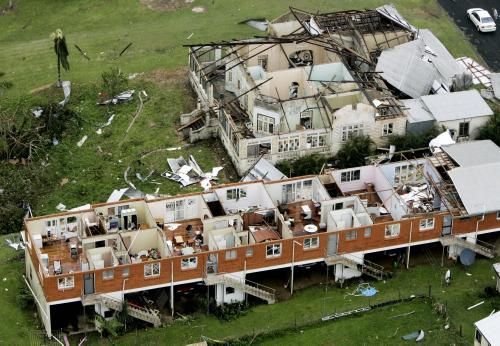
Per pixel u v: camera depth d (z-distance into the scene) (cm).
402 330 9750
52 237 10269
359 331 9744
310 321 9856
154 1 15638
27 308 10031
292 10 13800
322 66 12569
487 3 15475
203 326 9806
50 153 12344
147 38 14725
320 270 10469
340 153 11831
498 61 14050
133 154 12306
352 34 13512
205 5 15550
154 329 9762
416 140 11894
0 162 12181
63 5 15625
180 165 12081
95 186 11819
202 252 9781
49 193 11781
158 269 9725
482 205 10462
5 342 9594
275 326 9794
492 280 10400
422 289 10262
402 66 12850
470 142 11312
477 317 9906
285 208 10775
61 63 13725
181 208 10588
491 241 10875
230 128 11975
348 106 11712
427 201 10769
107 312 9794
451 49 14225
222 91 12938
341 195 10769
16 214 11344
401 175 11062
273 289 10181
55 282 9450
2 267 10500
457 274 10488
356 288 10288
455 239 10494
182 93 13412
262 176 11262
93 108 13188
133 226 10438
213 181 11794
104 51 14412
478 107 12200
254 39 13462
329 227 10356
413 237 10406
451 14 15212
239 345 9588
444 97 12306
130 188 11706
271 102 11806
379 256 10644
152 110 13100
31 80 13775
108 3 15625
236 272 9962
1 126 12419
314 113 12000
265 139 11656
